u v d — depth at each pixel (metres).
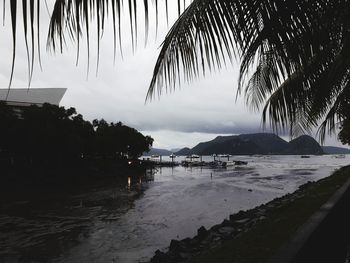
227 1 2.19
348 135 17.83
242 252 6.48
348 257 4.04
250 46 2.43
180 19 2.40
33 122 45.22
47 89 65.50
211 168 110.81
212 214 25.16
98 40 1.41
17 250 16.27
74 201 34.44
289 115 5.19
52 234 19.47
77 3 1.40
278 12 2.29
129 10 1.44
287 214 9.71
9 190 42.78
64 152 49.72
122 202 33.31
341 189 4.72
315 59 4.67
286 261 1.65
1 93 46.62
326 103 6.84
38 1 1.14
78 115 59.00
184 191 42.00
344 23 3.23
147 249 16.03
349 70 6.18
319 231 2.47
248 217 15.28
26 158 51.47
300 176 68.44
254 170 95.19
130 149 86.31
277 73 4.08
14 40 1.10
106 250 16.08
